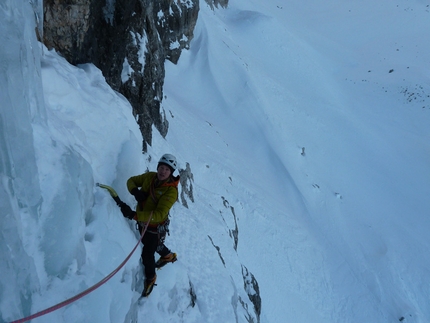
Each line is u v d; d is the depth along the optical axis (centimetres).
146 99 792
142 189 397
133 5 625
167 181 380
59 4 485
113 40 619
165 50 2456
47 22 487
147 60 764
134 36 721
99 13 577
